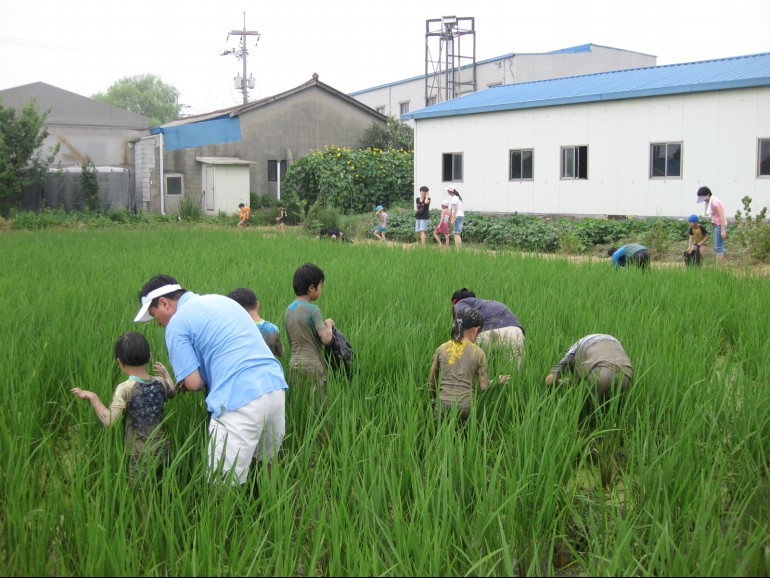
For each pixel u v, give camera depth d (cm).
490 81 4888
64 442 604
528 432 541
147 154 3638
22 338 806
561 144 2678
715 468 523
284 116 3916
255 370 514
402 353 749
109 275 1382
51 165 3653
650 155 2439
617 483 572
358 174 3606
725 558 406
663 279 1264
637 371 673
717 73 2406
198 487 487
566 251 2156
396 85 5634
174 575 414
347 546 418
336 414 611
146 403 520
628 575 406
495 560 446
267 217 3600
